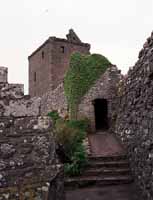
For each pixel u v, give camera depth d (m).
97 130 15.91
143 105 7.65
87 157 10.60
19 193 3.42
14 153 3.72
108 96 15.57
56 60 28.06
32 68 32.38
